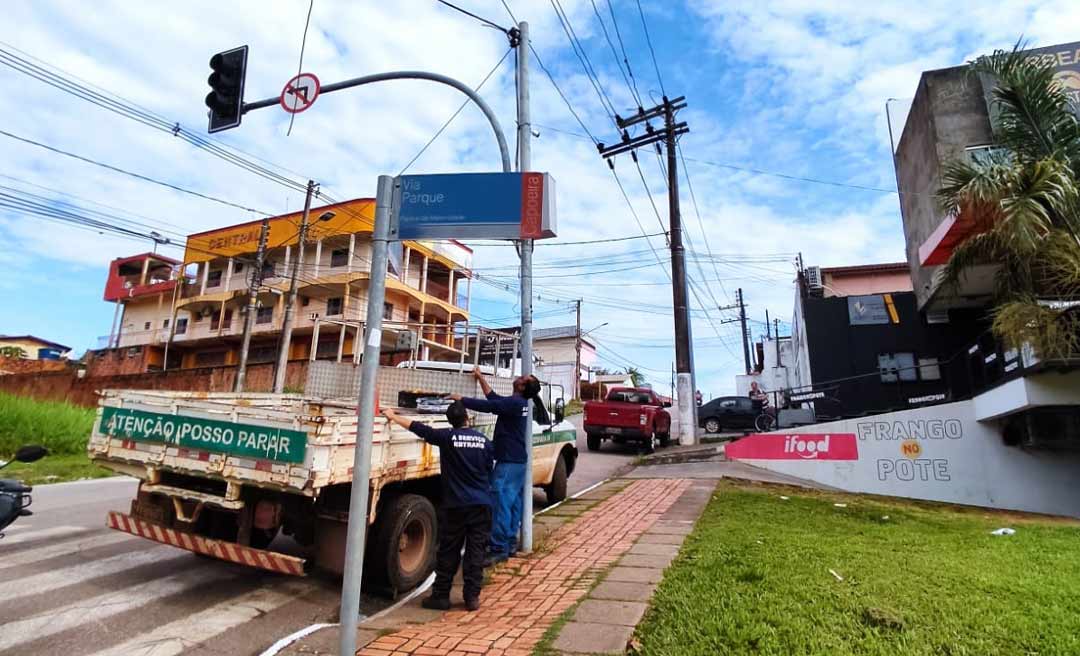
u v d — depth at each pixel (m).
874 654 3.74
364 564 5.66
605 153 22.23
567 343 55.28
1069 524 10.34
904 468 13.91
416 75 7.46
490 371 9.90
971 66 12.09
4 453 14.98
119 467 6.08
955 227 12.42
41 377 34.66
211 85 8.50
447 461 5.45
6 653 4.24
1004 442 13.33
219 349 41.34
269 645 4.55
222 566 6.45
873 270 25.62
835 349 21.42
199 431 5.58
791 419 17.30
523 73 8.13
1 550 6.77
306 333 36.31
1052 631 4.11
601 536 7.59
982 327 19.92
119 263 46.59
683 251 21.55
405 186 4.18
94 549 6.91
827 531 7.78
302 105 7.96
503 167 7.11
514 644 4.05
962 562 6.00
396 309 35.78
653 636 4.04
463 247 40.91
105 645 4.45
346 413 5.84
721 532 7.43
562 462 10.72
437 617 5.07
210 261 39.91
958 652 3.79
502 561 6.57
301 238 27.02
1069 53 15.98
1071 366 10.66
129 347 42.41
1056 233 10.27
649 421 19.20
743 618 4.23
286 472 5.02
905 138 20.02
